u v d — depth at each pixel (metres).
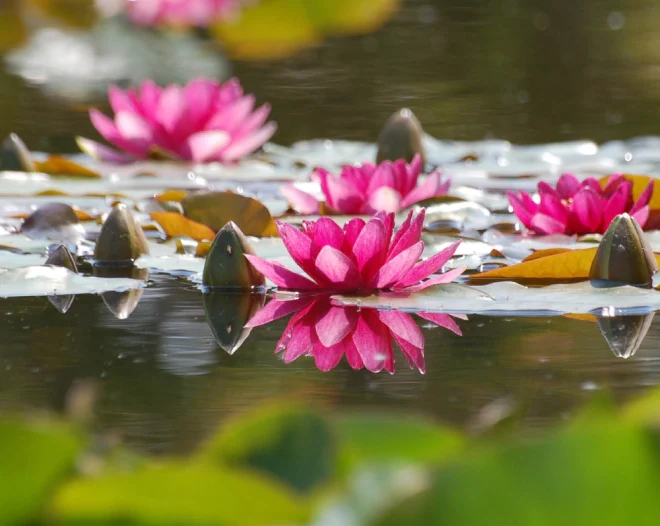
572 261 3.35
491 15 6.98
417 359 3.20
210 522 1.82
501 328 3.26
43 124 4.20
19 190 3.65
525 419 3.10
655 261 3.35
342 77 5.18
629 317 3.28
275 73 5.32
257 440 2.02
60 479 1.83
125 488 1.79
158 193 3.66
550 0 7.49
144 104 3.85
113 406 3.12
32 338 3.24
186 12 6.96
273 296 3.33
